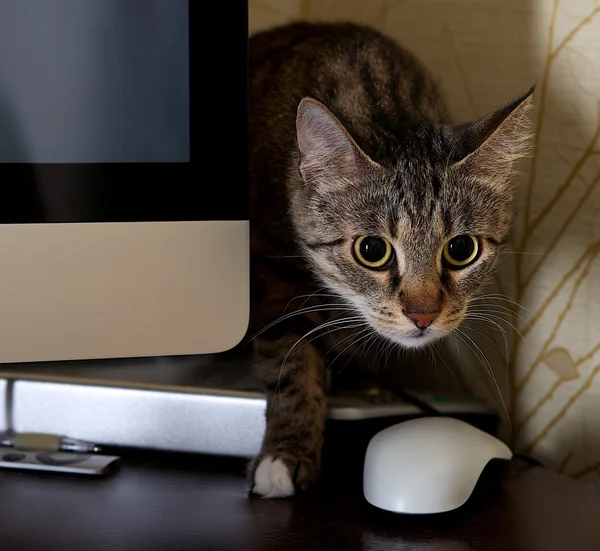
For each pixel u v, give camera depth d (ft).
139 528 2.20
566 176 3.26
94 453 2.75
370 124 3.14
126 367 3.00
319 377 3.05
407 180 2.96
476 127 3.08
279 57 3.69
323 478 2.70
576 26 3.19
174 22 2.28
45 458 2.67
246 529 2.22
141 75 2.27
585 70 3.17
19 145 2.23
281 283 3.25
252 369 3.03
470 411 3.03
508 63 3.46
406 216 2.93
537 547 2.15
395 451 2.39
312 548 2.10
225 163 2.34
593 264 3.18
